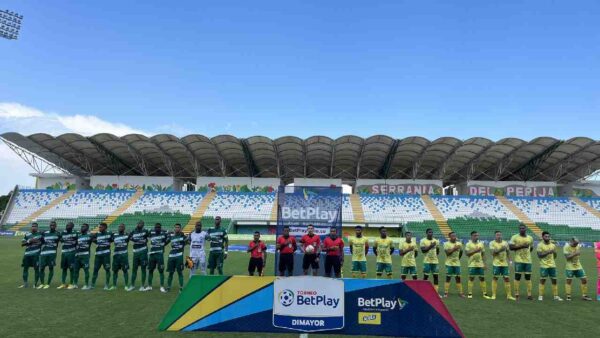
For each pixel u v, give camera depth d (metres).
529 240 12.71
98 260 13.30
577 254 12.53
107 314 9.62
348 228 46.78
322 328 6.44
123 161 52.78
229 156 50.78
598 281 12.51
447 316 6.37
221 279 6.67
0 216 52.66
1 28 30.25
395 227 46.66
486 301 12.09
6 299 11.37
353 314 6.45
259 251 13.26
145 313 9.73
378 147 46.16
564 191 54.84
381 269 13.92
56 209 49.22
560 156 47.09
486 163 51.03
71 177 54.03
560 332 8.59
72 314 9.60
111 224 46.50
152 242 13.03
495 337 8.16
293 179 56.41
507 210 49.28
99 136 44.34
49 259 13.41
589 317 10.00
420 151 46.78
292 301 6.54
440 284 15.42
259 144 45.88
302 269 13.57
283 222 13.76
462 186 55.72
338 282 6.53
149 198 51.12
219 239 13.84
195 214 48.66
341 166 54.47
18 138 43.78
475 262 12.91
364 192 52.84
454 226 46.41
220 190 52.78
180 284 13.06
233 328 6.52
